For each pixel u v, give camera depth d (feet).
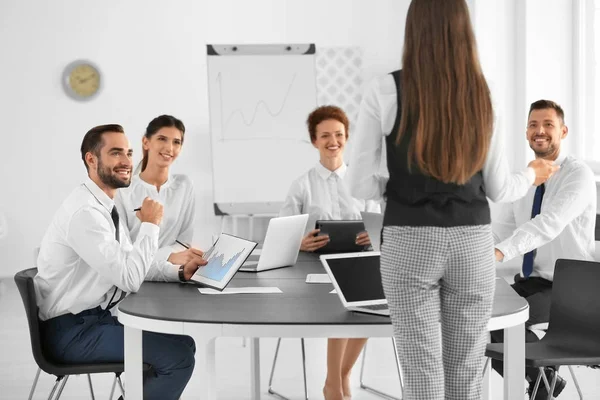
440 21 8.61
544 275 15.53
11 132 29.71
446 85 8.57
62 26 29.68
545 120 15.34
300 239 14.34
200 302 11.38
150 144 16.19
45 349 12.41
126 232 15.39
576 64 28.25
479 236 8.85
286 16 30.35
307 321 10.16
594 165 27.22
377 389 17.22
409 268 8.81
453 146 8.55
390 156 9.07
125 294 13.10
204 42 30.14
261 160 28.94
